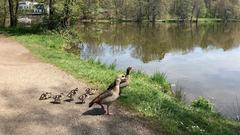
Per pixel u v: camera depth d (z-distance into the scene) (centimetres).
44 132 1026
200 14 14088
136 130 1054
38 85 1530
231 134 1179
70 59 2248
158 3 11750
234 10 14712
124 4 11375
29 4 5278
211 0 15225
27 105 1256
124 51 3875
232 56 3806
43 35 3456
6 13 5116
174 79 2386
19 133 1016
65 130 1041
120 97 1342
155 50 4153
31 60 2150
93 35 5559
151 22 11669
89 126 1071
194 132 1082
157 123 1118
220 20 14738
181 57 3603
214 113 1479
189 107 1448
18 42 2936
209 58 3600
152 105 1287
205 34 7381
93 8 7225
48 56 2273
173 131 1062
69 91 1444
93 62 2233
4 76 1688
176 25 10800
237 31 8719
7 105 1254
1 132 1019
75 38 3872
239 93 2091
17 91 1431
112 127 1068
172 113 1234
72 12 4088
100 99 1141
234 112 1669
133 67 2788
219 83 2353
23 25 4788
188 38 6172
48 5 4166
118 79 1155
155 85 1817
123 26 8788
